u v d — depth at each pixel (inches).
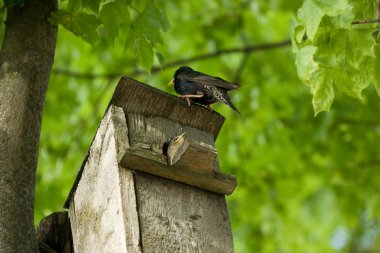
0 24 337.7
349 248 914.1
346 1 302.7
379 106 697.0
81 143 669.3
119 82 278.5
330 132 713.0
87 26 340.5
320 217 742.5
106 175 275.0
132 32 355.6
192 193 281.4
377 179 719.7
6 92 286.2
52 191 569.9
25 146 277.9
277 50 731.4
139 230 258.5
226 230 282.8
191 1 726.5
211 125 303.4
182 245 266.5
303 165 729.6
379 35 335.9
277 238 808.9
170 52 718.5
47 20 311.3
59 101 695.7
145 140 278.8
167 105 289.9
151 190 270.1
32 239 267.1
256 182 717.3
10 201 265.0
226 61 733.9
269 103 717.9
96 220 278.7
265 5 685.3
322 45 327.3
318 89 326.3
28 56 296.4
